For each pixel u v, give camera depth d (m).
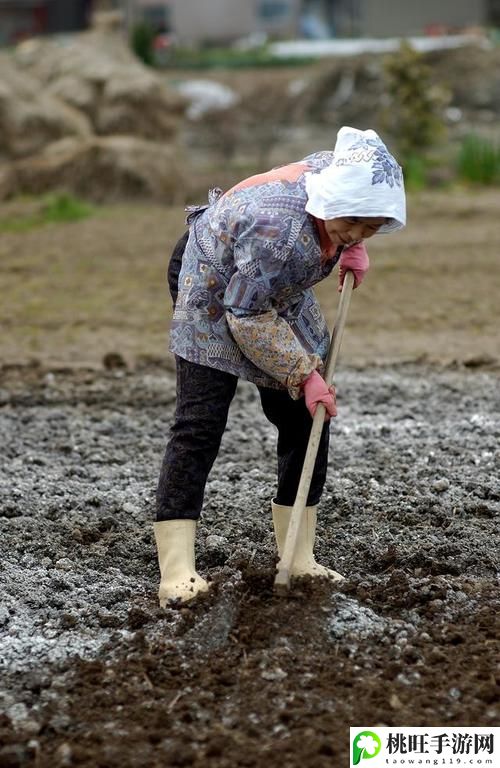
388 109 56.69
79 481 16.23
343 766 9.34
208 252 11.30
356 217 10.48
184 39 120.56
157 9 120.44
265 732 9.85
